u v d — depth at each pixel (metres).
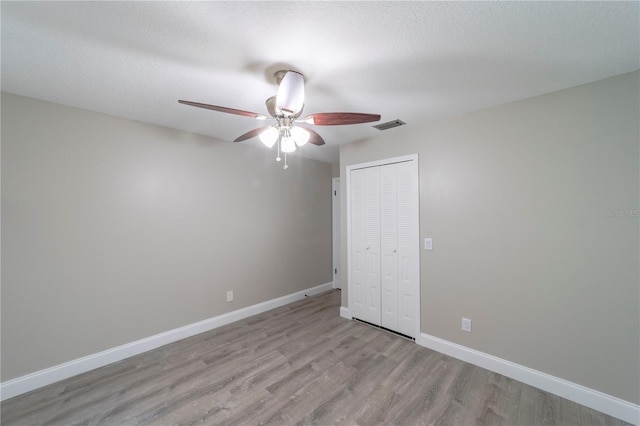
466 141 2.34
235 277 3.26
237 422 1.65
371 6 1.15
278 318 3.31
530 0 1.12
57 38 1.34
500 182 2.16
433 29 1.30
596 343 1.77
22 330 1.95
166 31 1.30
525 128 2.05
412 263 2.70
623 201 1.70
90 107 2.20
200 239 2.94
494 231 2.19
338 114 1.59
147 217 2.56
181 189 2.80
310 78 1.75
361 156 3.14
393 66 1.62
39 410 1.76
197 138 2.93
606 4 1.14
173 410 1.75
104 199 2.32
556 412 1.73
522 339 2.05
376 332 2.89
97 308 2.28
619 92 1.71
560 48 1.45
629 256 1.68
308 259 4.20
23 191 1.97
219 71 1.66
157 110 2.27
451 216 2.43
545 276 1.96
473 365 2.26
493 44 1.41
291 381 2.04
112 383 2.04
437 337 2.51
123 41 1.37
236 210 3.28
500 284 2.16
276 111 1.66
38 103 2.04
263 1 1.11
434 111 2.30
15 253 1.94
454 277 2.41
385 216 2.93
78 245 2.19
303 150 3.69
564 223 1.89
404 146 2.76
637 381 1.64
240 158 3.33
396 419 1.67
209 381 2.05
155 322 2.60
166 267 2.68
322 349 2.53
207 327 2.96
